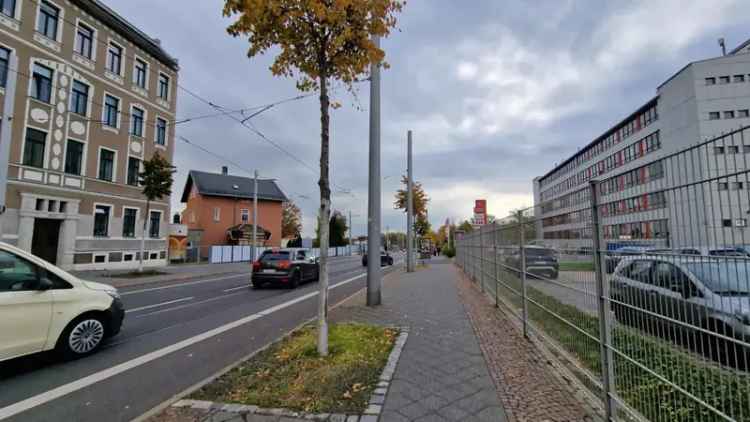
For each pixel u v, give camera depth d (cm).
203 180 4259
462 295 1066
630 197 285
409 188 2177
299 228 6650
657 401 256
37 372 482
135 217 2261
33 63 1741
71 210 1883
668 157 246
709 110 3294
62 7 1858
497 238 859
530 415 332
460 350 521
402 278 1677
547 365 459
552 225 474
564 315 432
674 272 238
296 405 351
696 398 218
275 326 744
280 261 1412
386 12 510
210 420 326
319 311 499
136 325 758
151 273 1873
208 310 933
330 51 507
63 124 1858
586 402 358
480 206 1467
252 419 326
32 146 1739
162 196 1883
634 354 283
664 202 249
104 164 2083
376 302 903
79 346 538
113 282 1549
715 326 205
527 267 595
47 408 379
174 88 2586
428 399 364
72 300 531
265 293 1267
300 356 490
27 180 1702
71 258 1872
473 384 402
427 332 622
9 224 1636
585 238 371
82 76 1953
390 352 509
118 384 443
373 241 922
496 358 487
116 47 2172
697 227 219
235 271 2278
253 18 467
